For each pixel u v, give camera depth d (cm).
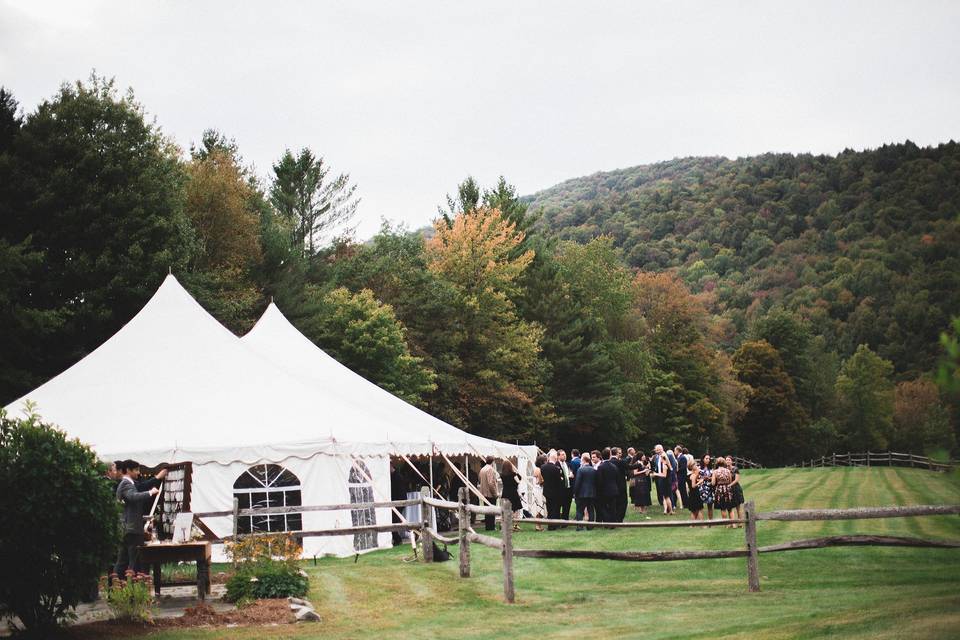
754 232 15525
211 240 4153
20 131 3038
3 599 919
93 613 1069
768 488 3725
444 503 1430
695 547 1588
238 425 1864
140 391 1952
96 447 1750
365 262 4950
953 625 789
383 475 1930
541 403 5106
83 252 3022
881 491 3259
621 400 5431
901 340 10294
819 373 9131
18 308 2780
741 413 7462
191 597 1188
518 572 1370
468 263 4981
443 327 4738
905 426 8188
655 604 1071
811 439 8200
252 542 1221
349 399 2275
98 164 3120
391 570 1407
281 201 5678
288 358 2602
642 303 7031
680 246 16500
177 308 2177
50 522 903
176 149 4328
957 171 14000
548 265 5644
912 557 1438
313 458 1784
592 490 1966
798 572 1316
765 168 17700
